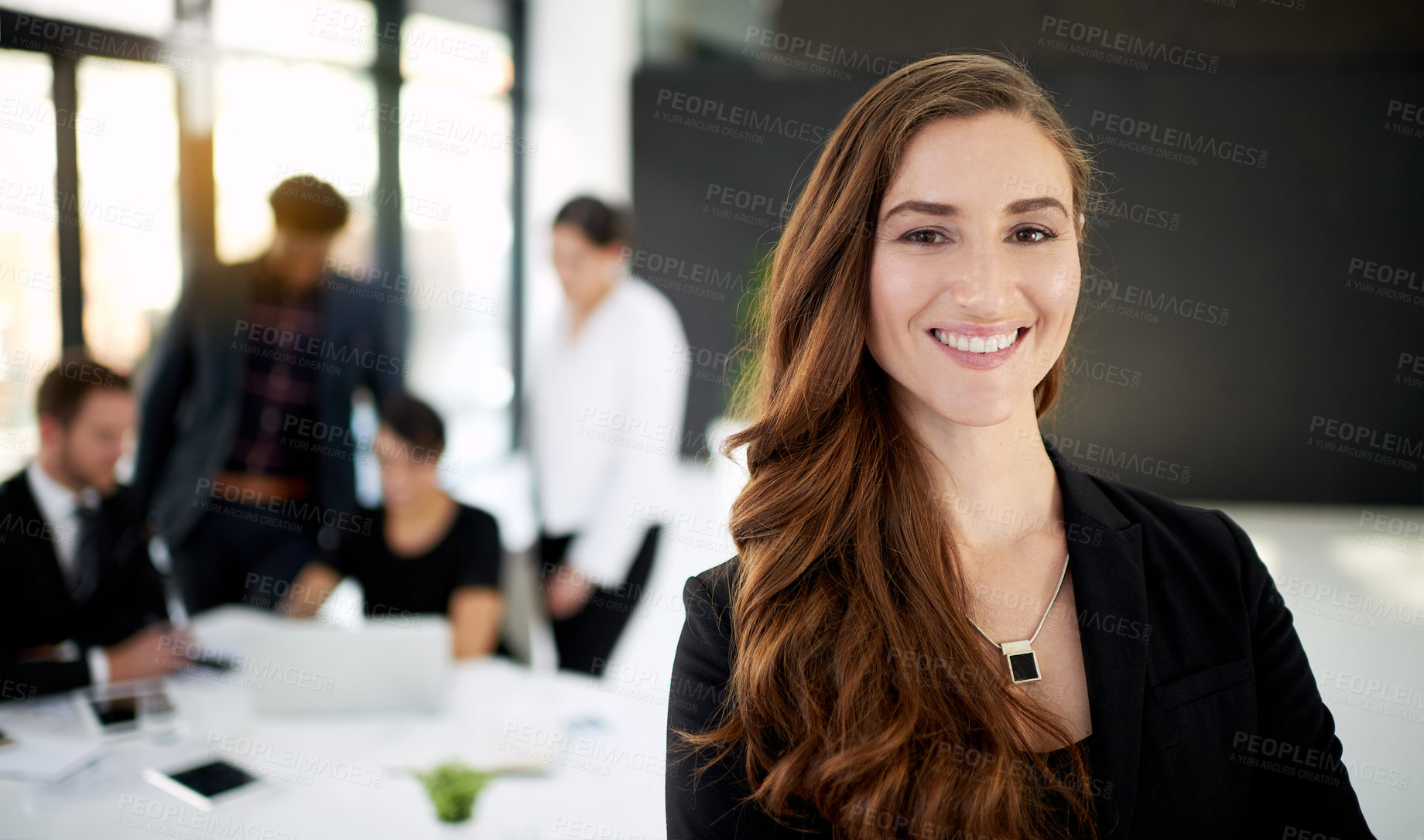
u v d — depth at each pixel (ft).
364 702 7.45
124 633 8.45
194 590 10.36
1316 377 18.44
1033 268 2.66
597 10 20.84
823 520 2.94
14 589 8.20
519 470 21.01
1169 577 2.97
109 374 8.70
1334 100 17.66
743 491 3.20
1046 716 2.81
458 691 7.95
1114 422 19.13
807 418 3.03
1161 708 2.80
